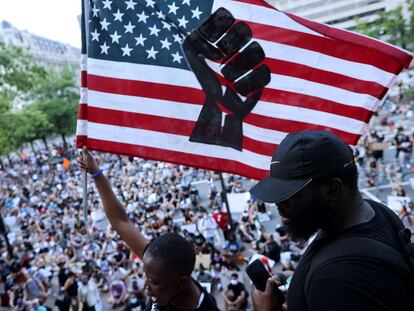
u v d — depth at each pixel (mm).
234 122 4035
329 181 1455
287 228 1591
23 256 17172
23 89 25406
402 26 46156
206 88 4027
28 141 53656
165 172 30078
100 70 4125
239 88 3980
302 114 3881
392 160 22625
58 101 53375
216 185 25625
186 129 4102
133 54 4090
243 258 13867
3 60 22703
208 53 3984
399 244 1435
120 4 4109
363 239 1373
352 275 1259
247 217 17312
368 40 3602
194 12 3982
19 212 26578
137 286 11688
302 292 1465
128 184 29172
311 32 3740
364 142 25375
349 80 3760
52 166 46188
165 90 4082
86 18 4172
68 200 27406
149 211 20953
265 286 1976
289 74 3861
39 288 13984
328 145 1486
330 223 1509
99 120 4145
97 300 11547
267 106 3949
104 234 18484
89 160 3023
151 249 1971
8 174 45438
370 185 19250
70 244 17969
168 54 4051
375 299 1214
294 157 1503
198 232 15852
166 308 2074
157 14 4066
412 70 44500
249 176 4043
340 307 1233
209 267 12953
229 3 3889
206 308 2084
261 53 3877
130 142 4129
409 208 14430
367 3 73875
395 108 35562
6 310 13531
